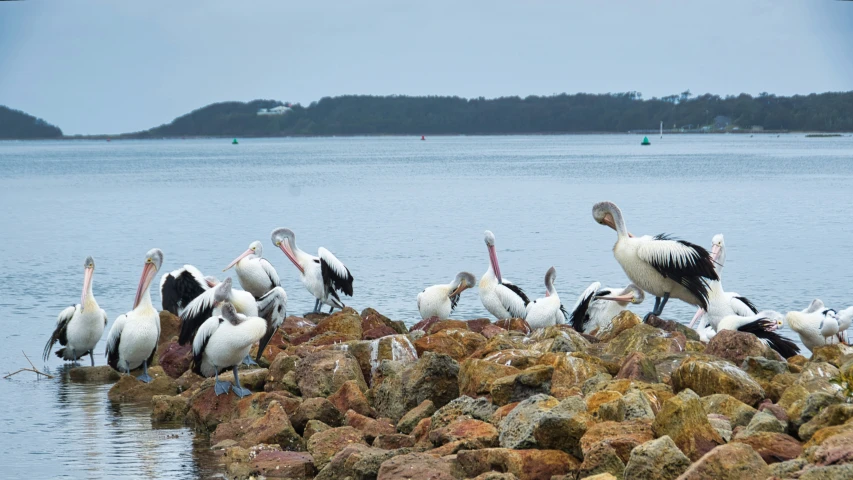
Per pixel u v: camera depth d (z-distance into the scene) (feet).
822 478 25.16
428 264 98.68
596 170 313.73
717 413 33.96
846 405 30.22
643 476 27.78
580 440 30.83
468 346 50.16
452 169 337.72
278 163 422.41
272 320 49.16
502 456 30.96
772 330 49.62
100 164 426.51
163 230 137.80
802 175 263.29
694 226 134.41
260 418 39.99
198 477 35.47
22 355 60.85
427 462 31.27
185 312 50.11
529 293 81.41
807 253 103.65
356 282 87.51
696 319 63.87
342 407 41.39
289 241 70.33
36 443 40.37
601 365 41.70
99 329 57.16
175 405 44.62
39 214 166.81
